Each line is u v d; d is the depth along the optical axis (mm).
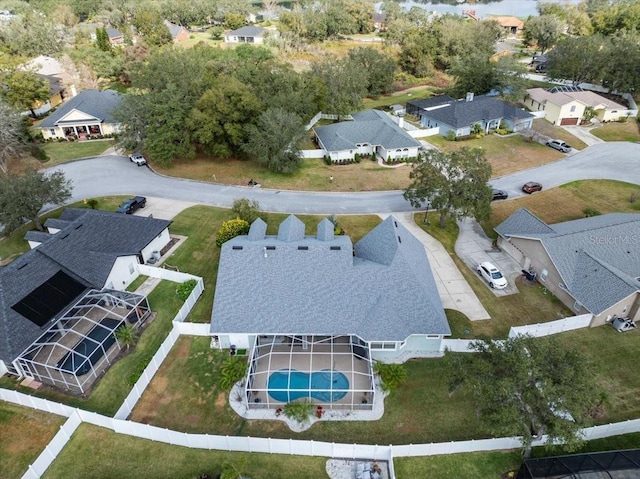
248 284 35500
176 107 64188
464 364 27562
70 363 33219
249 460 27109
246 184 62781
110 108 81188
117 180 63438
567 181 63625
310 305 34438
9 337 31844
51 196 49062
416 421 29875
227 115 65375
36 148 68312
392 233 39938
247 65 76750
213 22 182250
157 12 152125
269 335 33781
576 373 25516
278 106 68750
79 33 132500
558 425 23797
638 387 32344
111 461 26906
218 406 30750
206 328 36156
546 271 42469
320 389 30641
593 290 38219
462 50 121000
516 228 47188
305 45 138125
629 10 130625
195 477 26109
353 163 70000
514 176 65750
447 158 49125
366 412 30406
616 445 28344
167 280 42812
